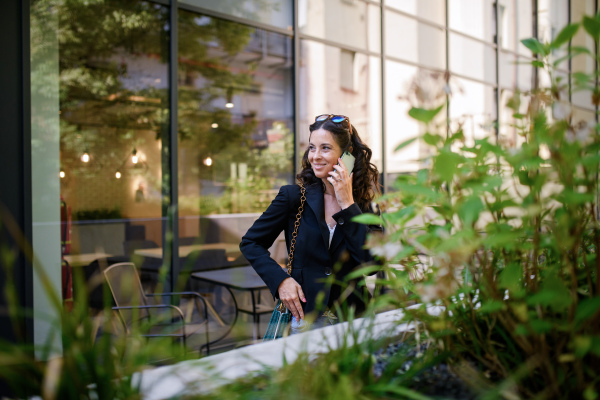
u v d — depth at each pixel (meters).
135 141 3.91
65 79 3.50
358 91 5.59
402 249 0.96
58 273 3.32
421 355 1.09
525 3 8.14
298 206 2.12
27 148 3.19
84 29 3.62
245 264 4.60
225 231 4.46
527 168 0.96
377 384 0.91
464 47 7.06
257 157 4.76
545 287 0.85
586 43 7.85
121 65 3.84
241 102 4.64
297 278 2.00
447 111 6.09
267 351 1.14
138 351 0.84
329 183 2.11
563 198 0.87
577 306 0.87
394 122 5.96
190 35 4.25
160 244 3.99
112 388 0.79
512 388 0.90
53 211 3.35
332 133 2.04
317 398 0.83
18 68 3.15
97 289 3.42
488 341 1.01
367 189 2.20
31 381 0.75
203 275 4.20
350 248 1.95
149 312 3.53
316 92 5.20
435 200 0.89
